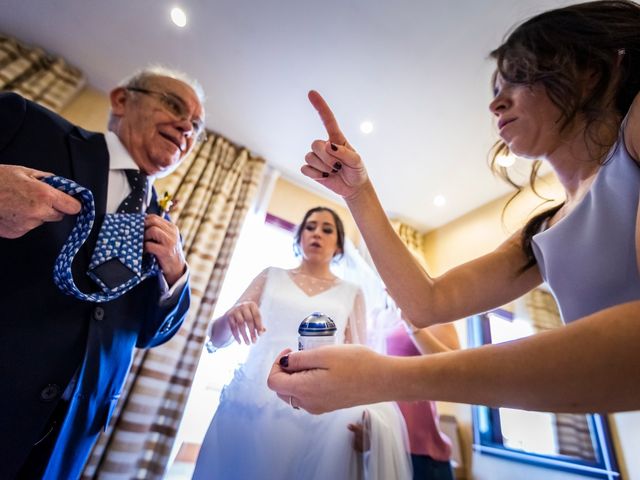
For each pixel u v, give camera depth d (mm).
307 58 1705
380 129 2059
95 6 1587
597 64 466
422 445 1320
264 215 2332
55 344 584
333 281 1272
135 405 1486
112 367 697
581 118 490
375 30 1515
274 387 350
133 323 758
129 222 700
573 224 469
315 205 2695
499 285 637
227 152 2352
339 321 1113
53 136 699
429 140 2078
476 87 1702
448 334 1440
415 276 614
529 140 552
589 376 214
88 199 511
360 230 641
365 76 1744
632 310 223
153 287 824
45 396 556
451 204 2609
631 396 208
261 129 2250
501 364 248
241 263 2100
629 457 1195
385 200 2711
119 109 979
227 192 2205
